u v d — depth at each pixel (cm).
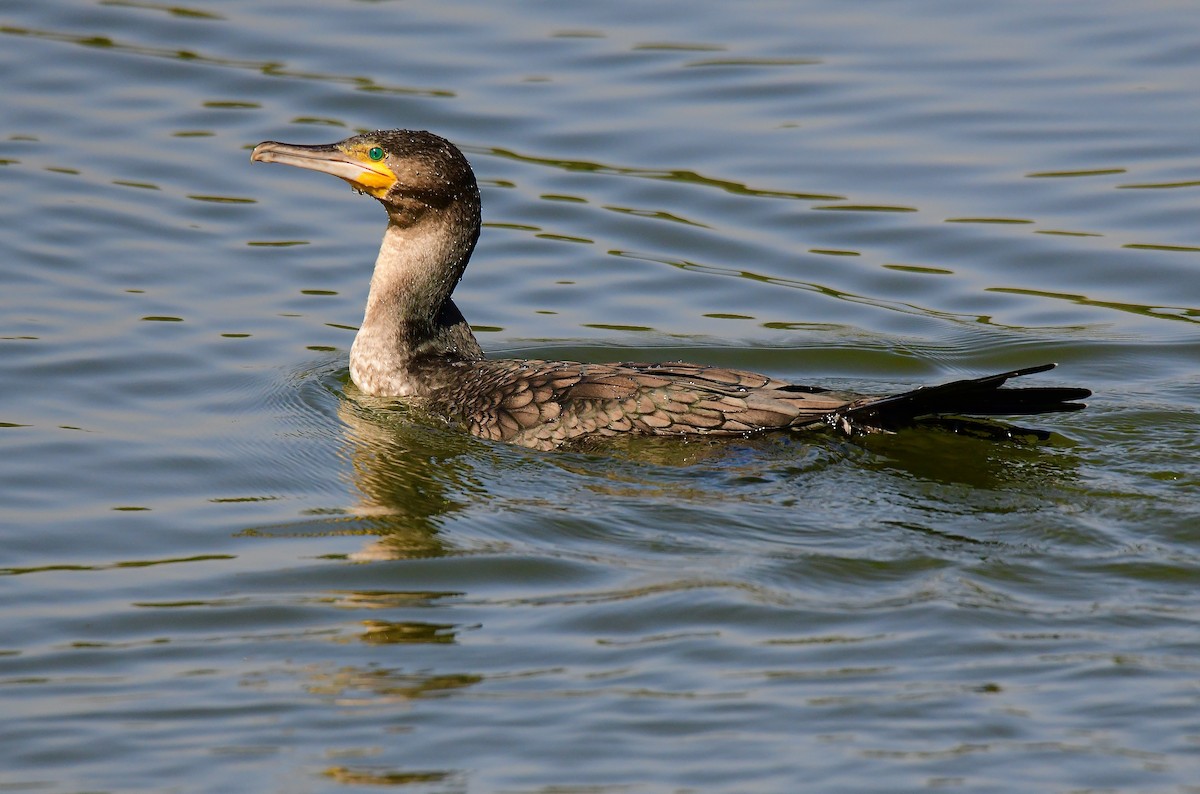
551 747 867
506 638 993
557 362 1324
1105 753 847
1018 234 1730
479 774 843
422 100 1969
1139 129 1891
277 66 2055
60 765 861
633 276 1680
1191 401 1341
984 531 1098
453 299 1633
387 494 1202
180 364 1466
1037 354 1503
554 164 1866
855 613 1005
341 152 1388
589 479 1190
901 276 1669
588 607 1027
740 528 1113
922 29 2144
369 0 2211
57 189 1781
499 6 2205
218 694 933
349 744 877
